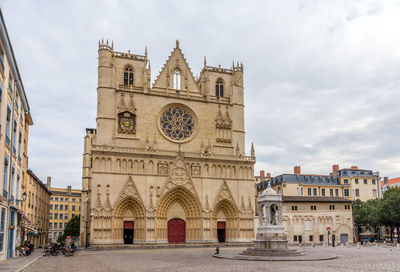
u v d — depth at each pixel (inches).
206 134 3782.0
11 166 2097.7
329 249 2792.8
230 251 2650.1
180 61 3875.5
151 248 3154.5
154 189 3395.7
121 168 3329.2
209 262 1718.8
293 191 5019.7
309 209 4200.3
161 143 3585.1
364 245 3710.6
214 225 3558.1
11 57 1850.4
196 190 3543.3
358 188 5418.3
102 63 3513.8
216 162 3668.8
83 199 3981.3
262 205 2258.9
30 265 1638.8
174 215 3523.6
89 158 4131.4
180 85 3838.6
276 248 2060.8
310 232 4156.0
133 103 3555.6
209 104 3863.2
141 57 3732.8
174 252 2593.5
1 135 1737.2
